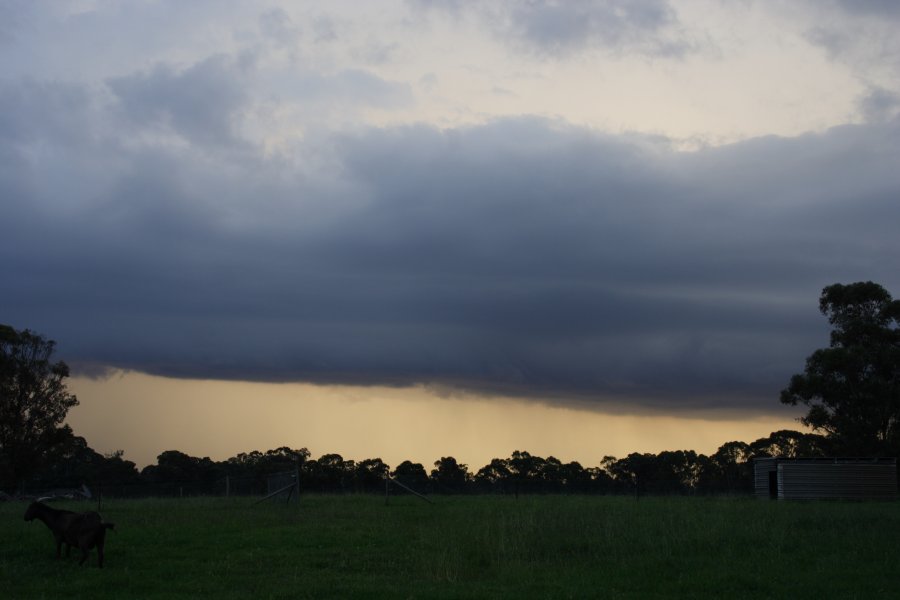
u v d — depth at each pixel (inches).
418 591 617.6
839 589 645.3
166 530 936.9
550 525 975.6
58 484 3051.2
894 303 2534.5
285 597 598.5
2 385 2460.6
